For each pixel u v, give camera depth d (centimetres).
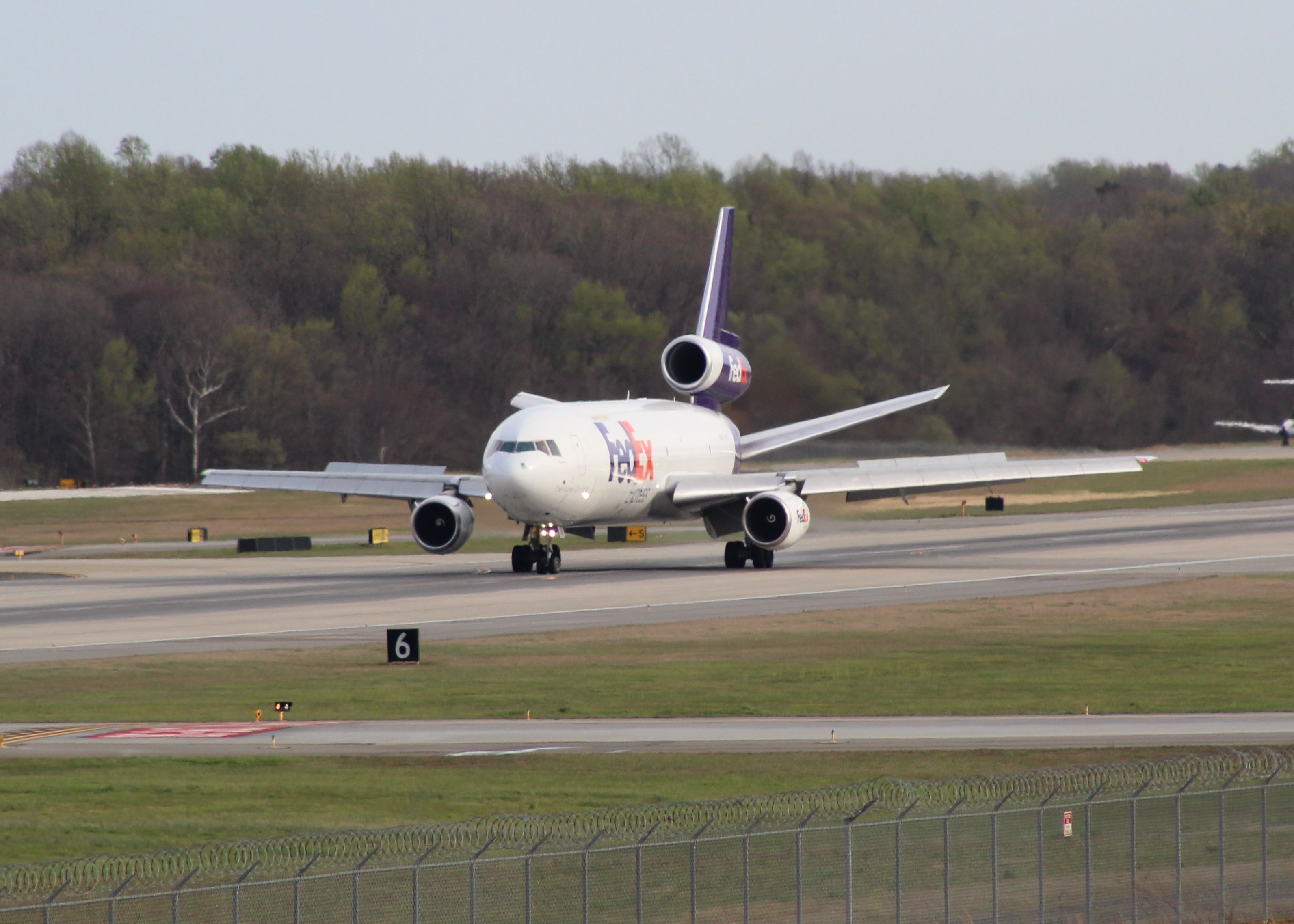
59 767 9756
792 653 14962
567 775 9369
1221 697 12188
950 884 6719
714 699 12312
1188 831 7275
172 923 6212
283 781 9231
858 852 6931
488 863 6341
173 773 9525
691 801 8556
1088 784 7825
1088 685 12875
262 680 13562
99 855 7394
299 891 6281
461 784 9119
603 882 6662
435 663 14500
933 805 7275
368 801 8662
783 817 7231
